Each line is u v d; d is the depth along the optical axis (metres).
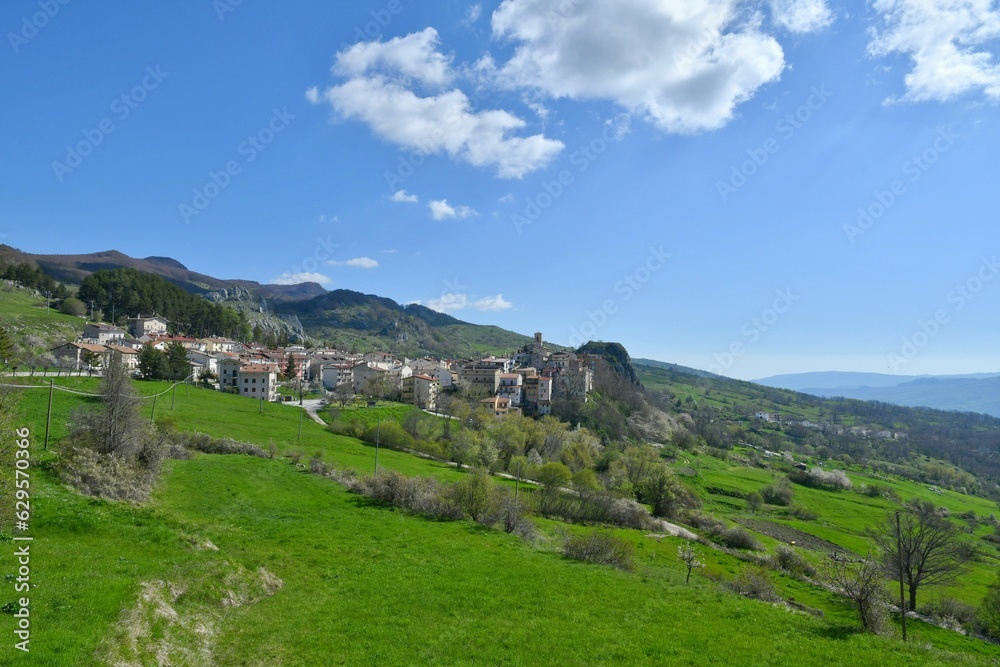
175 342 142.62
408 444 107.38
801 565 69.81
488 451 99.19
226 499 47.78
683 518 94.81
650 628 28.14
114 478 41.28
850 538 101.50
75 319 180.12
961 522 129.12
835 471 163.88
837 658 25.22
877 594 33.06
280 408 124.31
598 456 133.38
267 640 23.94
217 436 76.62
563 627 27.58
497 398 179.12
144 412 83.38
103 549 27.97
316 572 33.69
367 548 39.53
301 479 58.72
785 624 29.98
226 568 29.31
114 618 20.25
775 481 147.25
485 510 52.97
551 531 61.25
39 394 76.88
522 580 34.59
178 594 25.11
